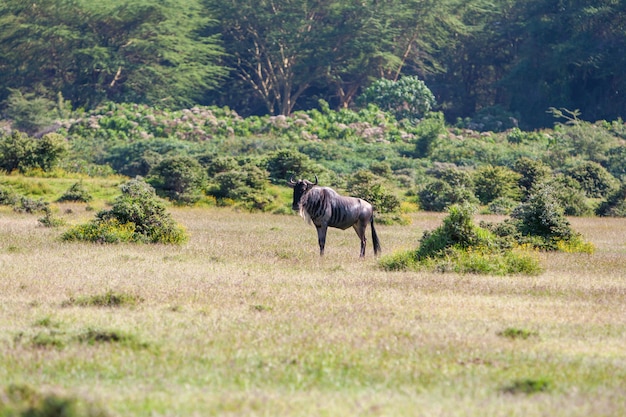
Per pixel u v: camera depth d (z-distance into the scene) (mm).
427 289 60500
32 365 36312
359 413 30203
